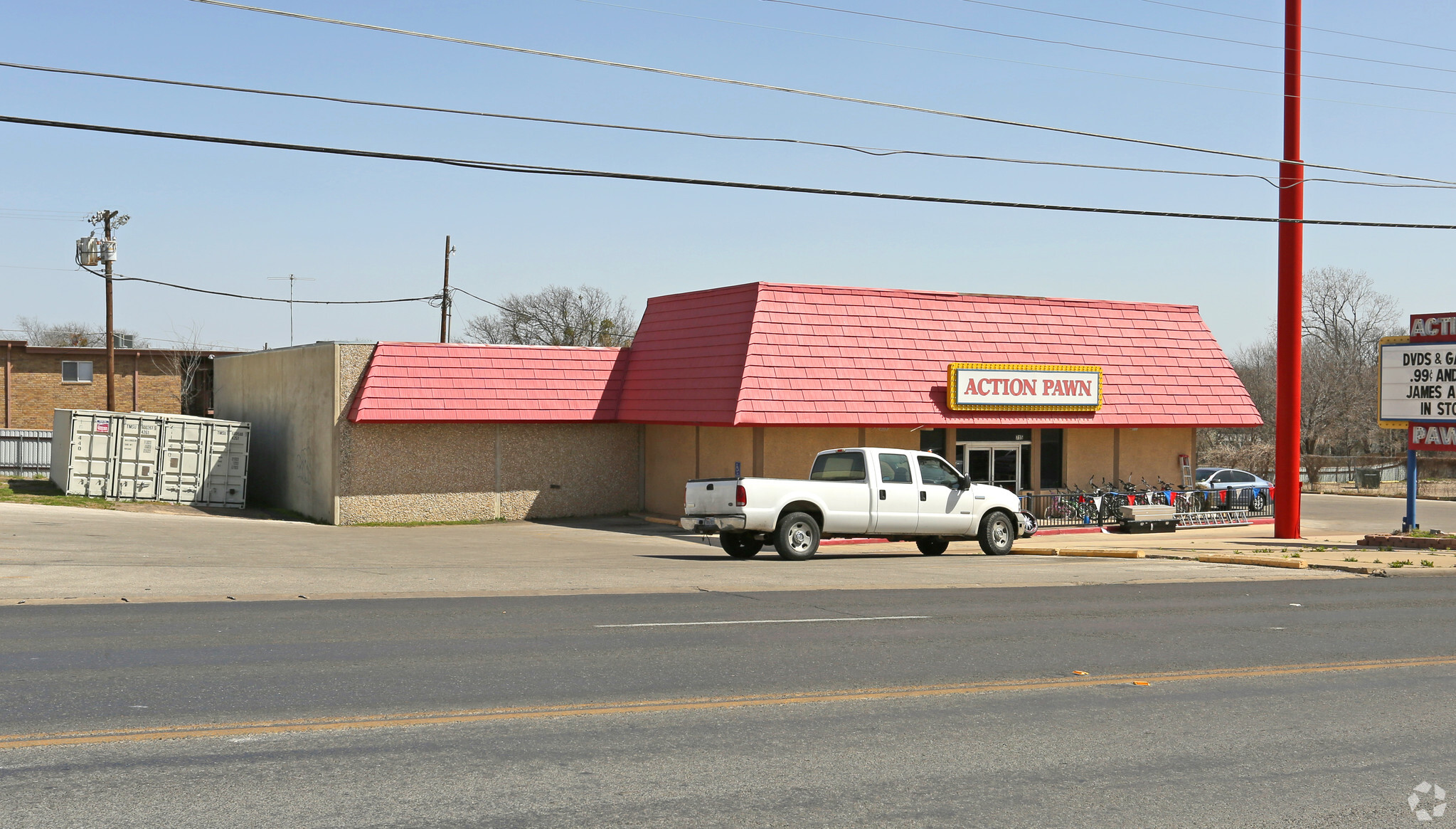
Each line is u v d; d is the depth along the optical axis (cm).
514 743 724
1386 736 791
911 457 2267
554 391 3191
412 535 2684
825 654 1061
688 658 1030
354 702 827
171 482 3184
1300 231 2845
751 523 2088
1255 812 620
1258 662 1071
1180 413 3356
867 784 653
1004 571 1981
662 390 3131
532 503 3198
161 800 596
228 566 1792
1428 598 1639
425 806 596
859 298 3053
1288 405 2886
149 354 5756
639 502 3372
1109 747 748
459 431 3100
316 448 3095
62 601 1365
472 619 1252
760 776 664
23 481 3406
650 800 614
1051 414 3178
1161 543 2789
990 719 819
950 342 3127
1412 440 2589
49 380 5594
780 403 2847
